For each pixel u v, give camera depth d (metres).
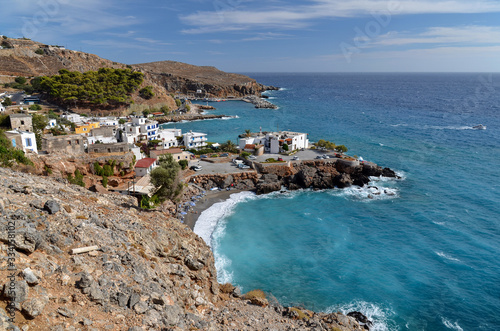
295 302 50.03
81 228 26.16
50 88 187.25
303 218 80.25
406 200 91.50
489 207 85.94
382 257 63.22
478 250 65.75
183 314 24.84
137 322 20.00
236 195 94.62
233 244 66.62
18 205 24.53
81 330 17.12
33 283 17.41
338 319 42.69
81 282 19.59
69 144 83.06
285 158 113.00
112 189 75.00
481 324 46.59
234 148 126.38
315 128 193.50
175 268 33.00
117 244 27.86
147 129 138.12
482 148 142.62
